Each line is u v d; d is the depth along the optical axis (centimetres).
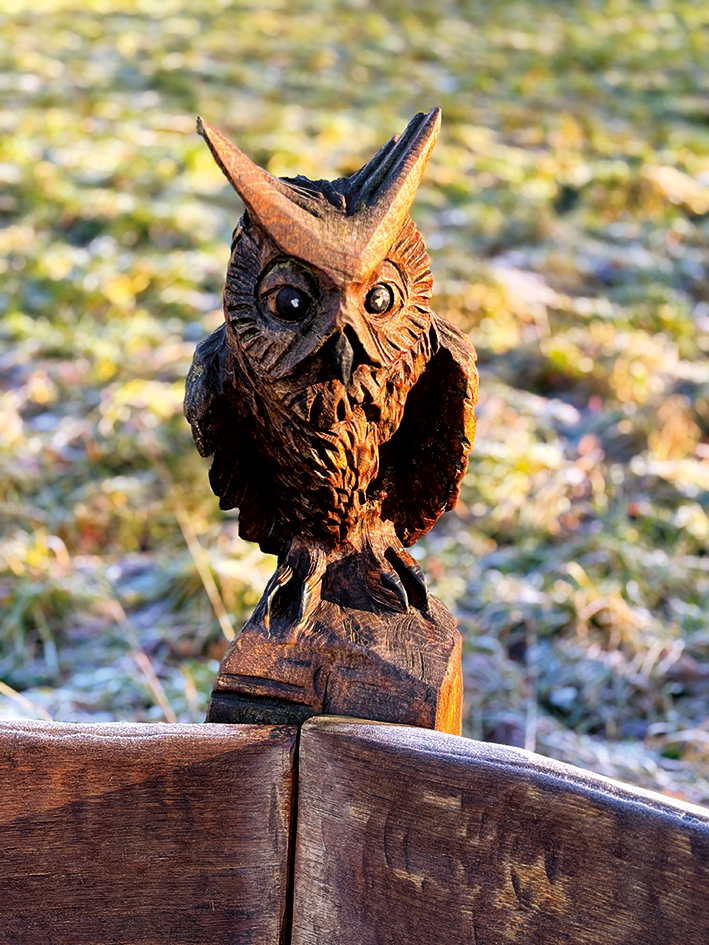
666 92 653
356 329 90
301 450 101
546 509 314
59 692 251
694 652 266
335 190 92
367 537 109
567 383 377
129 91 612
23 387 371
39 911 95
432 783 88
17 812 93
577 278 443
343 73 650
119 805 93
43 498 321
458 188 502
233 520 314
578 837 84
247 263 93
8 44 691
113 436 342
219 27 734
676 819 80
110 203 474
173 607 282
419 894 90
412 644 102
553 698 254
